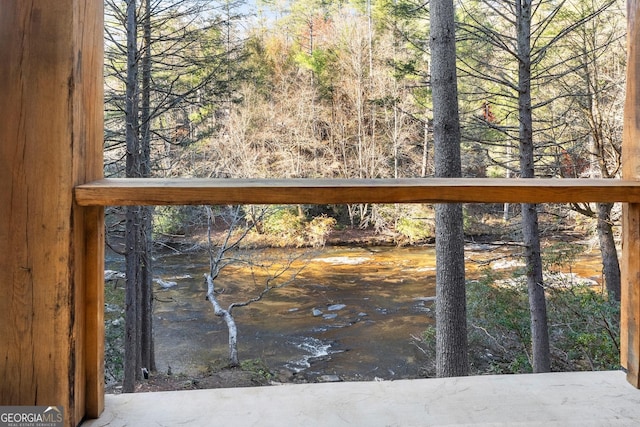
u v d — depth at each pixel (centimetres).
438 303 594
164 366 839
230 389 148
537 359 609
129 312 652
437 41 577
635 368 148
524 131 625
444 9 574
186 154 982
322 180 133
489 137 902
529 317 750
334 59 1498
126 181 127
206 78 780
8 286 113
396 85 1323
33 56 112
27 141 112
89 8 123
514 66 822
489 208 1175
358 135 1486
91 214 124
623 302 156
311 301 1100
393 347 891
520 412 133
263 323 1002
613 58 771
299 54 1478
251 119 1257
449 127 573
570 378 155
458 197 125
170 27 779
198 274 1233
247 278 1230
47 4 112
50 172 113
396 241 1481
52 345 113
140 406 136
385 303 1083
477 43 770
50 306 113
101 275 127
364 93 1479
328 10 1522
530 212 612
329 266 1305
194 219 1050
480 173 1109
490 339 777
